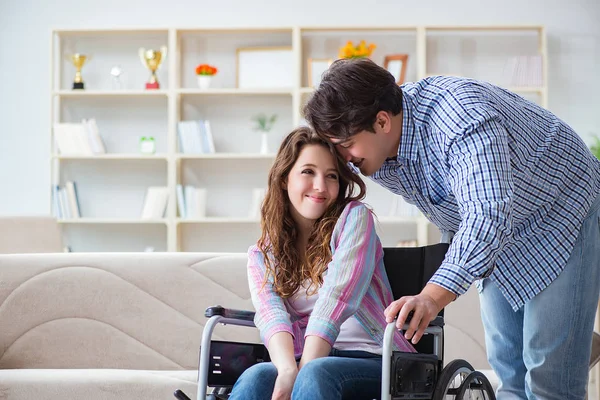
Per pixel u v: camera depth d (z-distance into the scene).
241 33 5.66
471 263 1.52
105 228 5.65
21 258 3.07
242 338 3.02
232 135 5.69
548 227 1.81
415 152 1.75
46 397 2.56
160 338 3.01
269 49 5.61
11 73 5.68
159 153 5.65
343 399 1.61
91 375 2.62
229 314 1.82
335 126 1.70
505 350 2.03
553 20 5.61
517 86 5.41
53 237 3.93
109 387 2.58
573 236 1.80
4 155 5.66
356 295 1.76
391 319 1.53
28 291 3.04
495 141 1.60
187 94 5.60
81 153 5.46
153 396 2.58
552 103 5.60
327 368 1.59
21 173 5.65
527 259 1.82
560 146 1.81
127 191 5.68
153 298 3.04
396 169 1.84
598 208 1.84
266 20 5.65
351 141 1.72
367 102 1.67
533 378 1.86
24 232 3.82
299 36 5.48
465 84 1.72
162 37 5.71
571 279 1.80
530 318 1.84
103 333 3.02
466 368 1.73
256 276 1.91
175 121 5.47
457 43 5.62
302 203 1.88
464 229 1.54
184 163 5.68
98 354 3.01
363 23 5.62
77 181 5.68
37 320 3.03
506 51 5.60
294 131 1.92
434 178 1.76
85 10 5.70
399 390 1.55
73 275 3.05
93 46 5.73
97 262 3.07
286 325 1.78
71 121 5.70
